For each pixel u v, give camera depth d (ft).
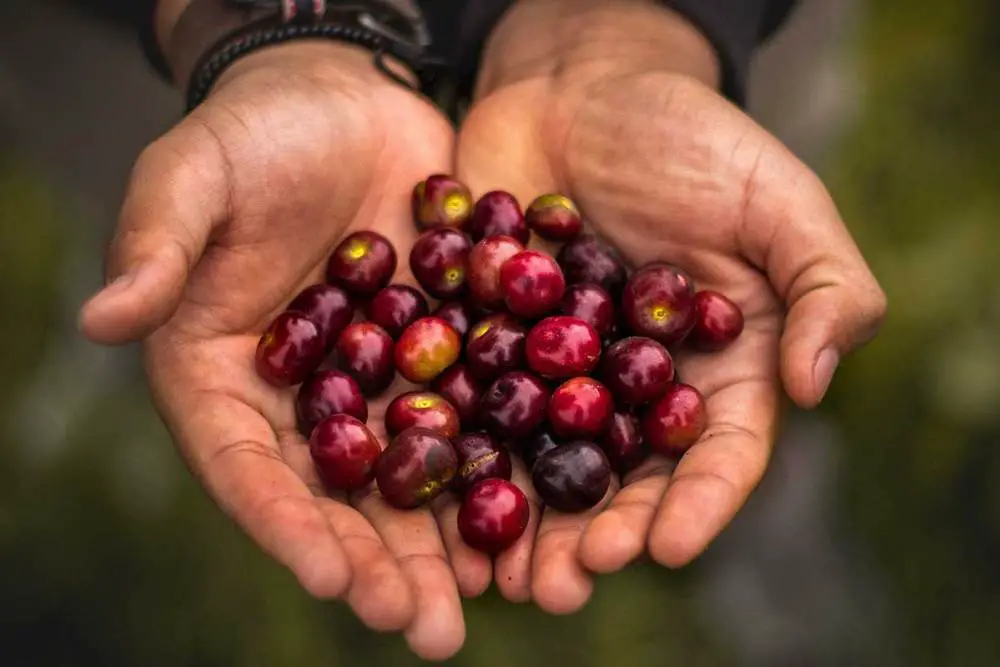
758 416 1.18
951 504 1.69
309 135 1.27
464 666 1.53
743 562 1.67
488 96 1.47
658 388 1.17
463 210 1.35
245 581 1.61
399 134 1.38
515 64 1.50
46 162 1.75
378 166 1.35
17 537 1.68
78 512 1.70
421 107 1.42
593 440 1.17
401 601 1.00
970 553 1.68
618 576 1.59
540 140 1.41
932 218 1.80
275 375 1.18
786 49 1.68
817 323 1.16
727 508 1.07
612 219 1.33
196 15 1.47
